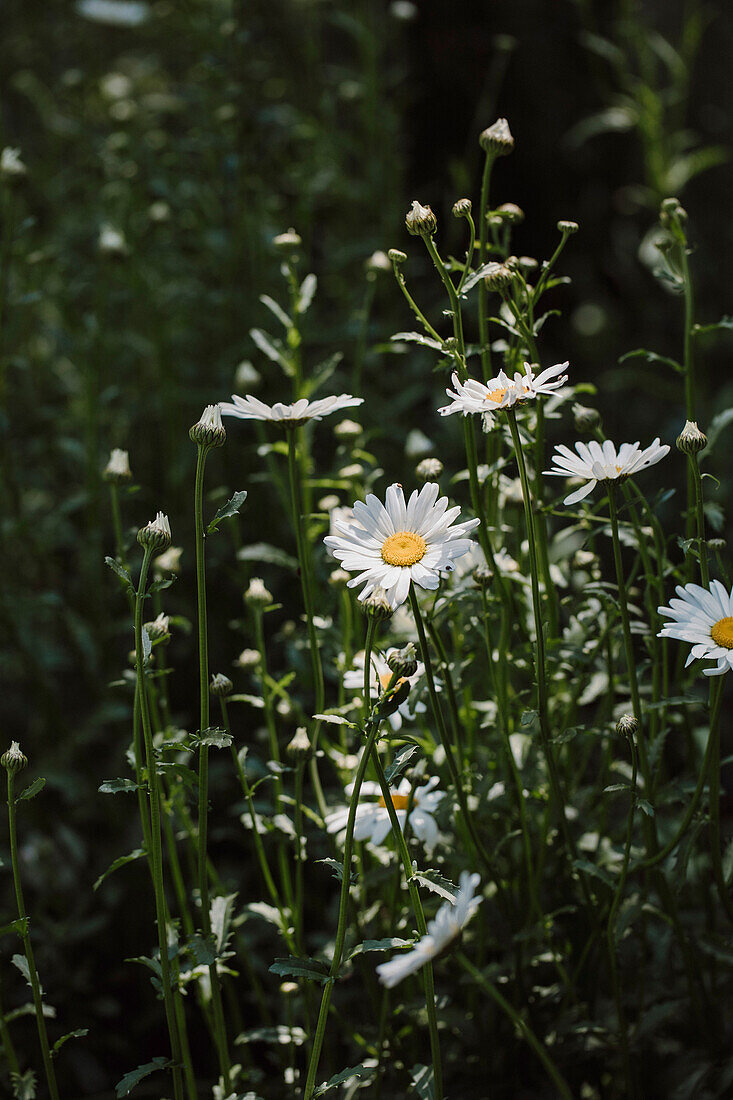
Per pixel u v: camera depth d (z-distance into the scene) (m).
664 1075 1.07
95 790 1.32
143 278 1.50
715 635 0.93
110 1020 1.24
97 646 1.39
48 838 1.31
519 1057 1.09
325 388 1.53
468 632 1.07
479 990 1.06
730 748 1.42
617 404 2.23
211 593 1.41
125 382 1.63
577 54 2.00
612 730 1.04
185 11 1.76
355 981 1.12
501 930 1.06
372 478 1.11
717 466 1.95
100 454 1.55
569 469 0.94
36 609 1.33
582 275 2.22
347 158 1.92
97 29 2.01
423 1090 0.94
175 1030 0.96
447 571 1.04
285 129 1.73
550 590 1.04
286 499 1.18
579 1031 1.04
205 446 0.91
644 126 2.05
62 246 1.58
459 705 1.11
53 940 1.23
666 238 1.07
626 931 1.06
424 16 1.88
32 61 1.92
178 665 1.38
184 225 1.62
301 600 1.35
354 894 1.06
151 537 0.92
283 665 1.35
